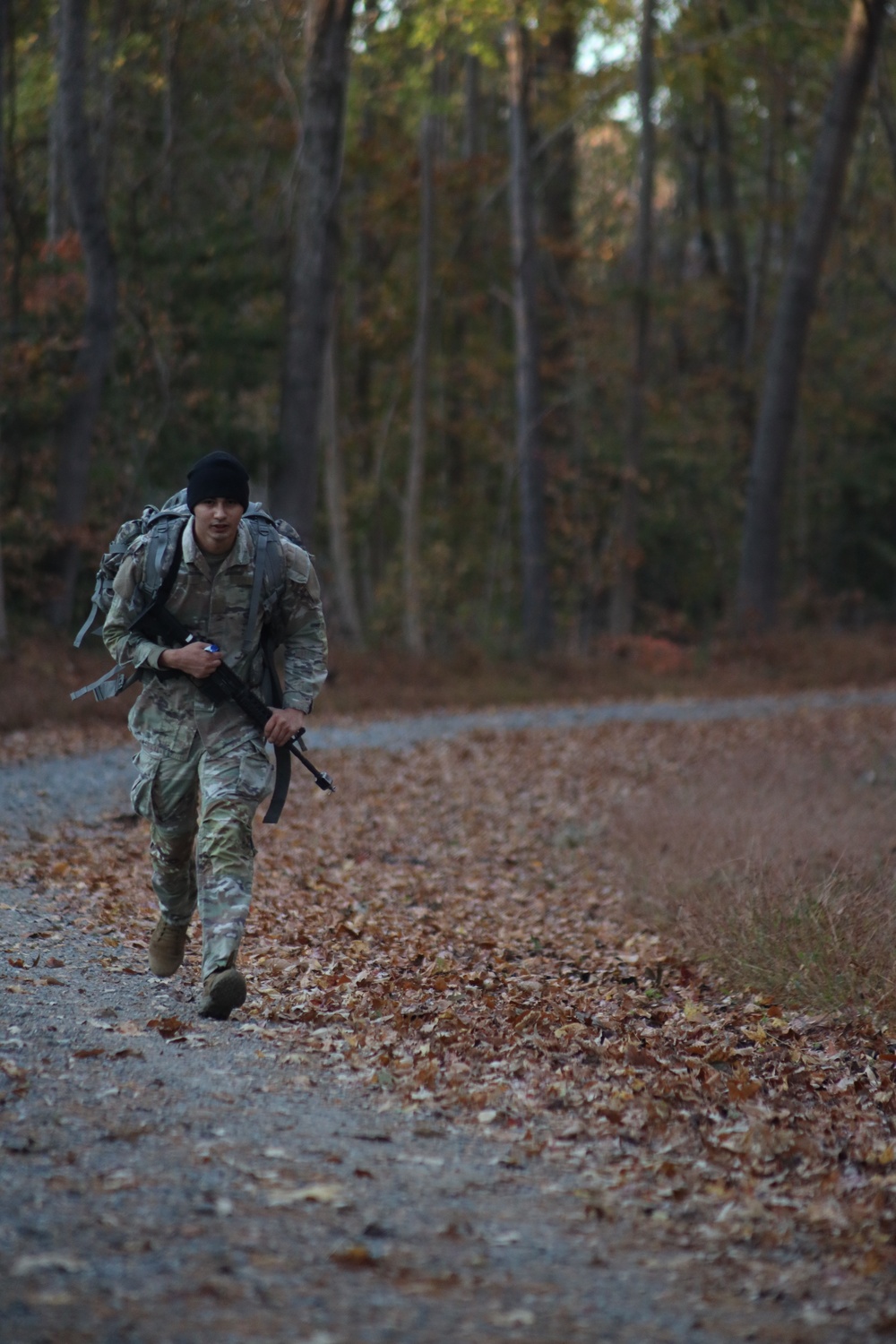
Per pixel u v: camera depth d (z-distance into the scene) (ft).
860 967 18.70
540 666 87.10
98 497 84.84
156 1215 9.51
